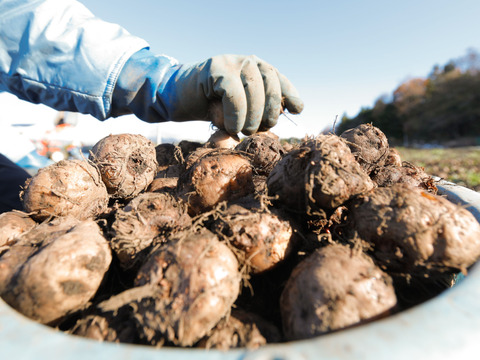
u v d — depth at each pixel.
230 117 0.48
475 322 0.15
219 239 0.26
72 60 0.46
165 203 0.30
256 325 0.23
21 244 0.26
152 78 0.49
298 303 0.22
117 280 0.27
